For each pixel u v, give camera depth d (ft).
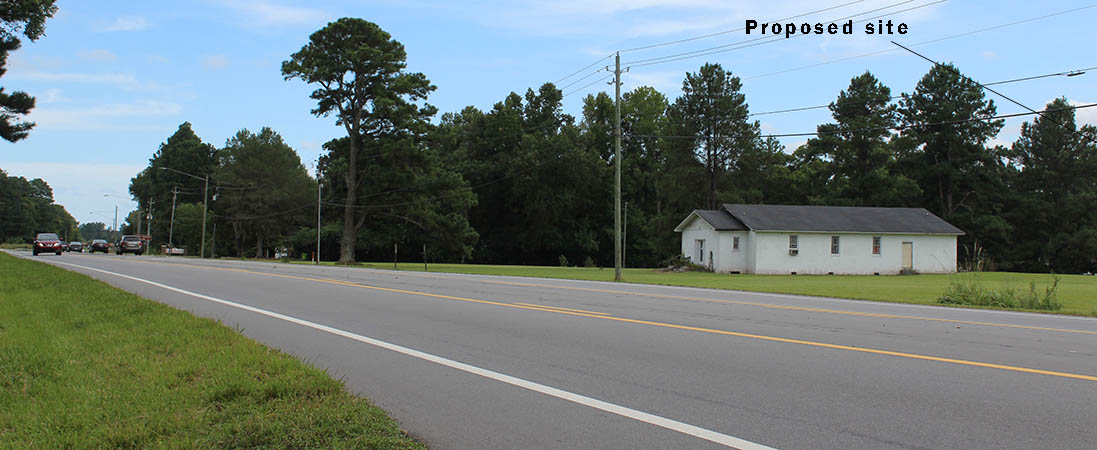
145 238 297.53
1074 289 82.74
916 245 147.43
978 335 35.14
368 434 16.40
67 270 77.61
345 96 180.86
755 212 147.43
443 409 20.18
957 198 233.35
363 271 104.63
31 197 561.43
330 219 256.73
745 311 45.88
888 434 17.63
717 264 141.69
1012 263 218.38
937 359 27.68
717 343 31.60
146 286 63.82
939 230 148.05
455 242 200.75
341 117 182.29
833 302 56.29
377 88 177.88
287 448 15.39
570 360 27.58
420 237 240.53
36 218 517.96
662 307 48.01
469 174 261.03
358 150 186.39
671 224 227.40
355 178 184.85
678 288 74.02
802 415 19.42
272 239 313.12
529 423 18.79
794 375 24.63
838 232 142.51
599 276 106.11
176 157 381.40
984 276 124.57
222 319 39.65
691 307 48.16
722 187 223.51
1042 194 238.07
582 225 262.47
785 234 141.08
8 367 22.16
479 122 275.80
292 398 19.35
